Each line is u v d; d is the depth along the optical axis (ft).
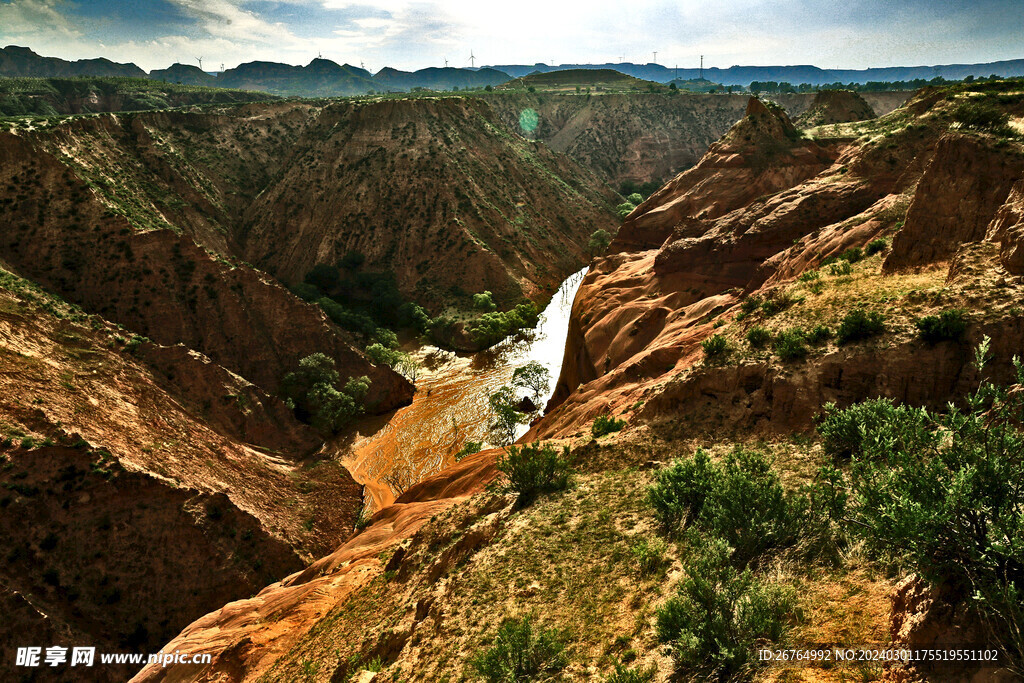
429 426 247.70
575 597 58.85
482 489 117.08
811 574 44.04
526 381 264.72
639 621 49.52
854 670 31.78
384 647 70.74
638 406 117.19
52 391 163.73
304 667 78.69
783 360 95.25
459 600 68.18
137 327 252.01
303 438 227.40
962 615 27.78
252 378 261.85
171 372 210.59
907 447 34.47
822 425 68.08
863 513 33.88
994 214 106.42
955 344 79.00
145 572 143.95
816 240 168.04
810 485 58.03
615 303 232.12
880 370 83.51
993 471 28.94
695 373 104.53
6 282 199.21
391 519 137.59
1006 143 110.63
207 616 116.06
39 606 126.62
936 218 113.91
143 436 173.37
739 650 36.60
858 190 201.16
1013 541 26.43
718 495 58.29
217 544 154.92
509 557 72.02
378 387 268.41
